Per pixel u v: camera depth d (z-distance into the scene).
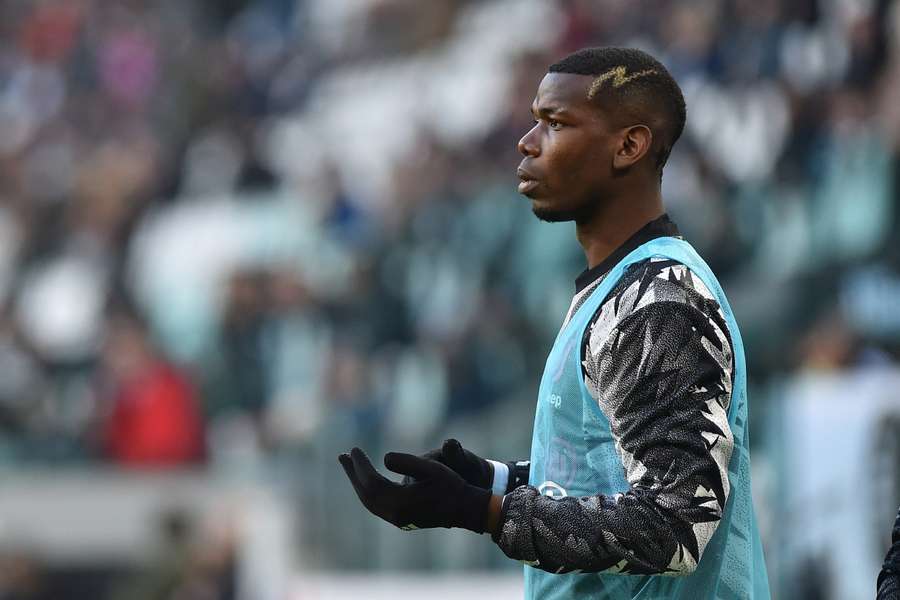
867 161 25.94
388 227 33.50
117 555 26.59
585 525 7.19
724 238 26.97
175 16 49.28
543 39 37.78
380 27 46.81
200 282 36.72
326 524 25.89
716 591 7.79
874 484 20.16
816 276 25.17
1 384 32.75
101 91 46.19
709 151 28.53
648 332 7.38
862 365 23.47
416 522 7.45
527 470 8.56
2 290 39.72
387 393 29.92
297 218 36.78
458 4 46.22
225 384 31.81
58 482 26.95
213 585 25.98
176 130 44.44
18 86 47.53
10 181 43.22
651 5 33.56
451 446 8.41
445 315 30.73
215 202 40.09
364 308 31.64
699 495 7.16
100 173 40.41
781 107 28.72
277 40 47.69
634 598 7.78
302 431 29.08
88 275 38.59
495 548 24.73
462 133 37.69
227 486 26.47
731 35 31.12
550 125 8.01
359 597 25.33
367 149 41.56
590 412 7.70
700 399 7.29
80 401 32.62
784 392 21.41
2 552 26.81
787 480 21.12
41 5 48.97
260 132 42.03
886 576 8.33
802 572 20.72
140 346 30.72
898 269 24.27
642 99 7.93
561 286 28.67
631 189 7.99
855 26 27.52
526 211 30.30
